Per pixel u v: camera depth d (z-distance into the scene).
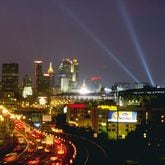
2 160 119.50
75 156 131.25
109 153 139.12
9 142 180.88
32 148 156.50
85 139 197.25
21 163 113.31
